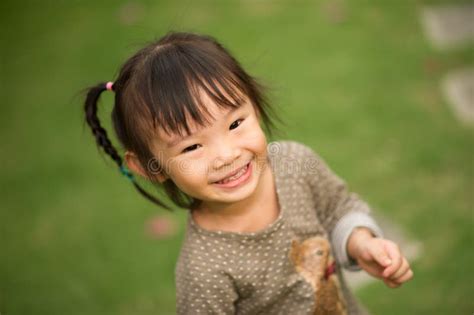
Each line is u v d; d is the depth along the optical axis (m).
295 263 1.41
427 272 2.46
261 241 1.35
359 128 3.31
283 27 4.39
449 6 4.19
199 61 1.24
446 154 3.03
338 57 3.94
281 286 1.39
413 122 3.28
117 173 3.43
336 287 1.49
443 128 3.20
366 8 4.39
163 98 1.20
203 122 1.20
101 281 2.76
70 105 4.05
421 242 2.59
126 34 4.65
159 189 1.83
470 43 3.81
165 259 2.79
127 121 1.28
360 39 4.07
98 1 5.26
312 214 1.47
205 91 1.21
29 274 2.87
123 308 2.60
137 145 1.29
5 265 2.95
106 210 3.17
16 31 5.08
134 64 1.29
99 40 4.68
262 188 1.39
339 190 1.58
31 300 2.73
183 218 3.00
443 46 3.84
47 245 3.03
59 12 5.23
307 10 4.55
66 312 2.64
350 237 1.50
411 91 3.51
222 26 4.51
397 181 2.93
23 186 3.46
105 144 1.50
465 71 3.57
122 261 2.84
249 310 1.41
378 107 3.44
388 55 3.86
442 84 3.51
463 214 2.68
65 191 3.37
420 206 2.76
